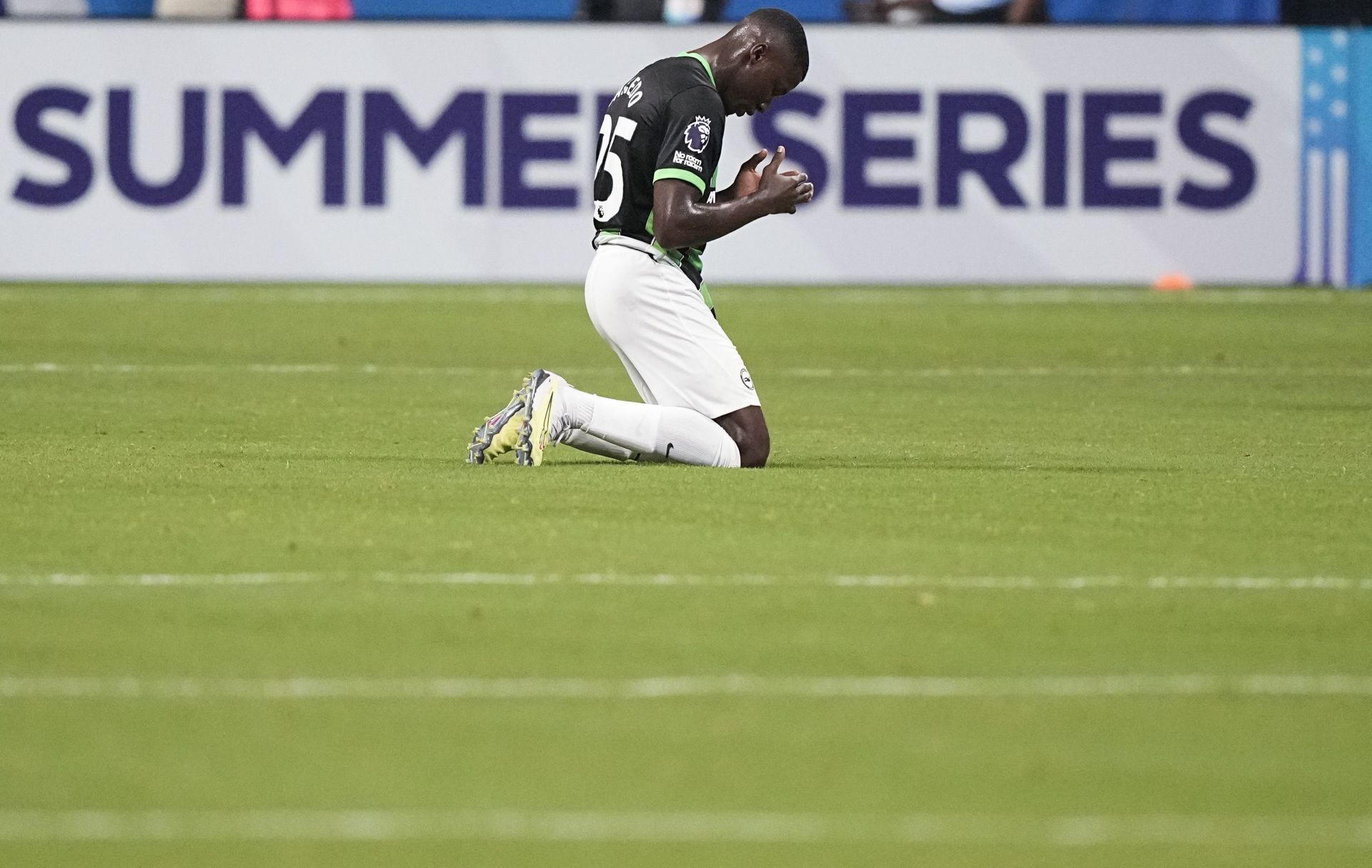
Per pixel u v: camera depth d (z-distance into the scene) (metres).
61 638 17.59
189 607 18.67
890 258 58.06
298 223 56.94
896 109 57.56
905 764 14.47
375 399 36.62
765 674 16.67
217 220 56.88
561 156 57.16
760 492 25.20
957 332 49.41
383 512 23.42
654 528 22.61
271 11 61.72
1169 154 58.16
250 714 15.48
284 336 47.09
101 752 14.59
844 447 30.80
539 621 18.28
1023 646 17.70
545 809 13.48
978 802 13.70
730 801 13.67
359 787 13.88
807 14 63.03
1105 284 58.53
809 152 57.62
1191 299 56.25
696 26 57.00
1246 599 19.58
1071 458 29.62
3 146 56.34
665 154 26.33
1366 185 58.81
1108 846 12.90
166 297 54.22
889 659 17.20
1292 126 58.44
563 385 26.94
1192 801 13.77
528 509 23.67
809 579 20.12
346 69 56.59
